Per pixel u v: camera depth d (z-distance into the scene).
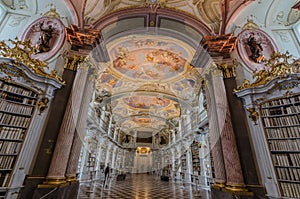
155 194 6.47
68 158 4.57
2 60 4.38
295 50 5.67
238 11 6.06
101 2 6.27
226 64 5.86
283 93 4.69
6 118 4.32
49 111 4.98
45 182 4.16
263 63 5.70
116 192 6.40
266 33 6.06
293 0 5.74
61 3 5.94
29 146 4.43
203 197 6.15
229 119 5.05
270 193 4.18
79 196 5.62
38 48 5.36
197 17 6.72
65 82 5.34
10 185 3.90
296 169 4.11
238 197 4.13
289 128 4.47
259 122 4.89
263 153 4.59
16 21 5.57
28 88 4.75
